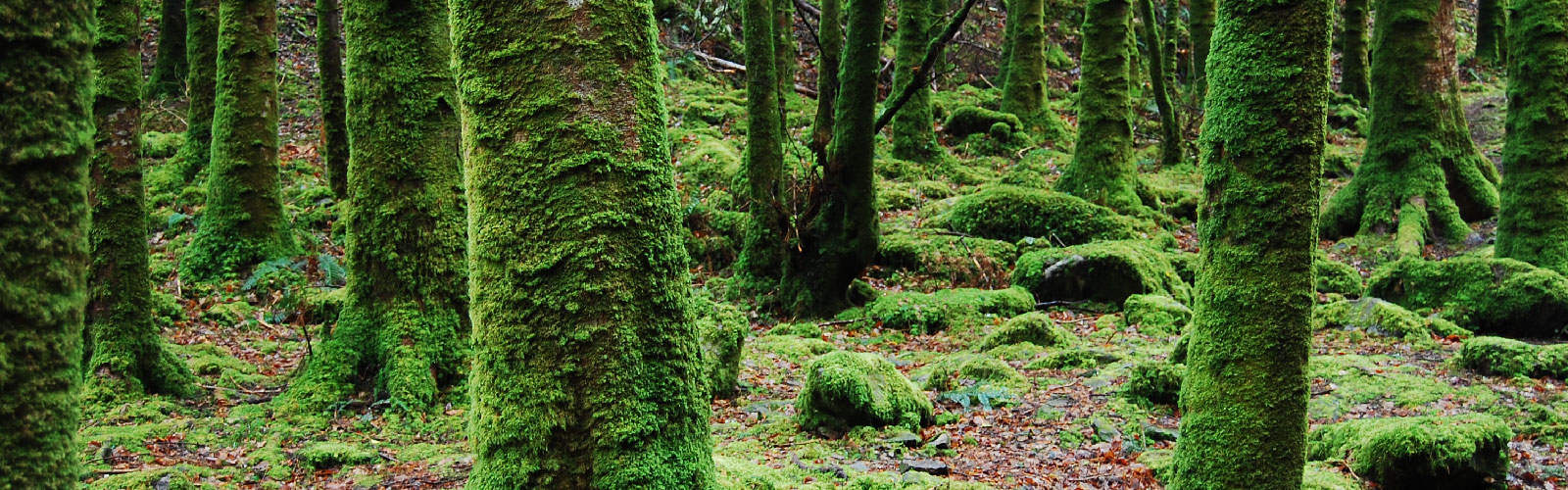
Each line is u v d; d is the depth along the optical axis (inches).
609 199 113.0
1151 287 434.6
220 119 450.0
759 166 443.2
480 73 114.5
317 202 543.2
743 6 441.7
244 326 387.2
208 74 569.3
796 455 220.2
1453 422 201.5
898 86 685.9
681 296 120.0
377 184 270.4
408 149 270.5
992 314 419.5
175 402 270.1
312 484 207.6
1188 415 147.0
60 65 70.7
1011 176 641.6
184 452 229.6
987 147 740.0
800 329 402.9
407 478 209.2
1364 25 954.1
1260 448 138.5
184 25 711.7
